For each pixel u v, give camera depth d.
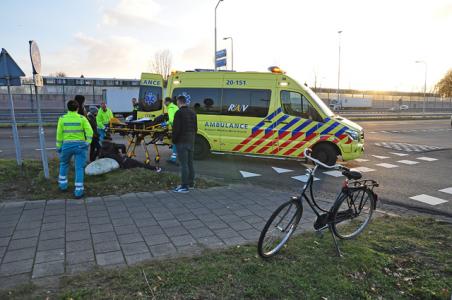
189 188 6.35
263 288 2.95
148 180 6.59
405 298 2.95
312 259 3.55
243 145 9.47
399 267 3.48
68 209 5.01
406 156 11.62
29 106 32.41
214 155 10.88
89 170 6.84
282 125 9.08
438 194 6.76
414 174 8.63
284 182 7.48
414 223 4.84
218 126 9.63
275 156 9.26
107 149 7.70
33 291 2.85
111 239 3.97
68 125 5.52
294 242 3.96
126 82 34.97
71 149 5.52
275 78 9.16
